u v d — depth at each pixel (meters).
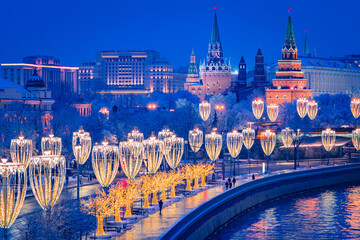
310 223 142.50
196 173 148.00
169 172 141.00
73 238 84.94
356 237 129.25
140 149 109.81
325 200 177.00
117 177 166.62
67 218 87.00
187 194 137.00
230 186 147.00
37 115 186.50
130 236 90.75
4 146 156.50
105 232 92.81
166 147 136.50
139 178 154.88
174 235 92.25
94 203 99.94
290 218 148.12
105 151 98.38
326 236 129.88
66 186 144.88
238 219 144.88
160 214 110.31
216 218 128.75
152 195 124.69
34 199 122.44
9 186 73.44
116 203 99.75
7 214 72.50
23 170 73.44
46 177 78.88
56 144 116.50
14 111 190.75
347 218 148.62
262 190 167.88
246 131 186.62
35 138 167.75
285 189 183.12
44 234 81.31
